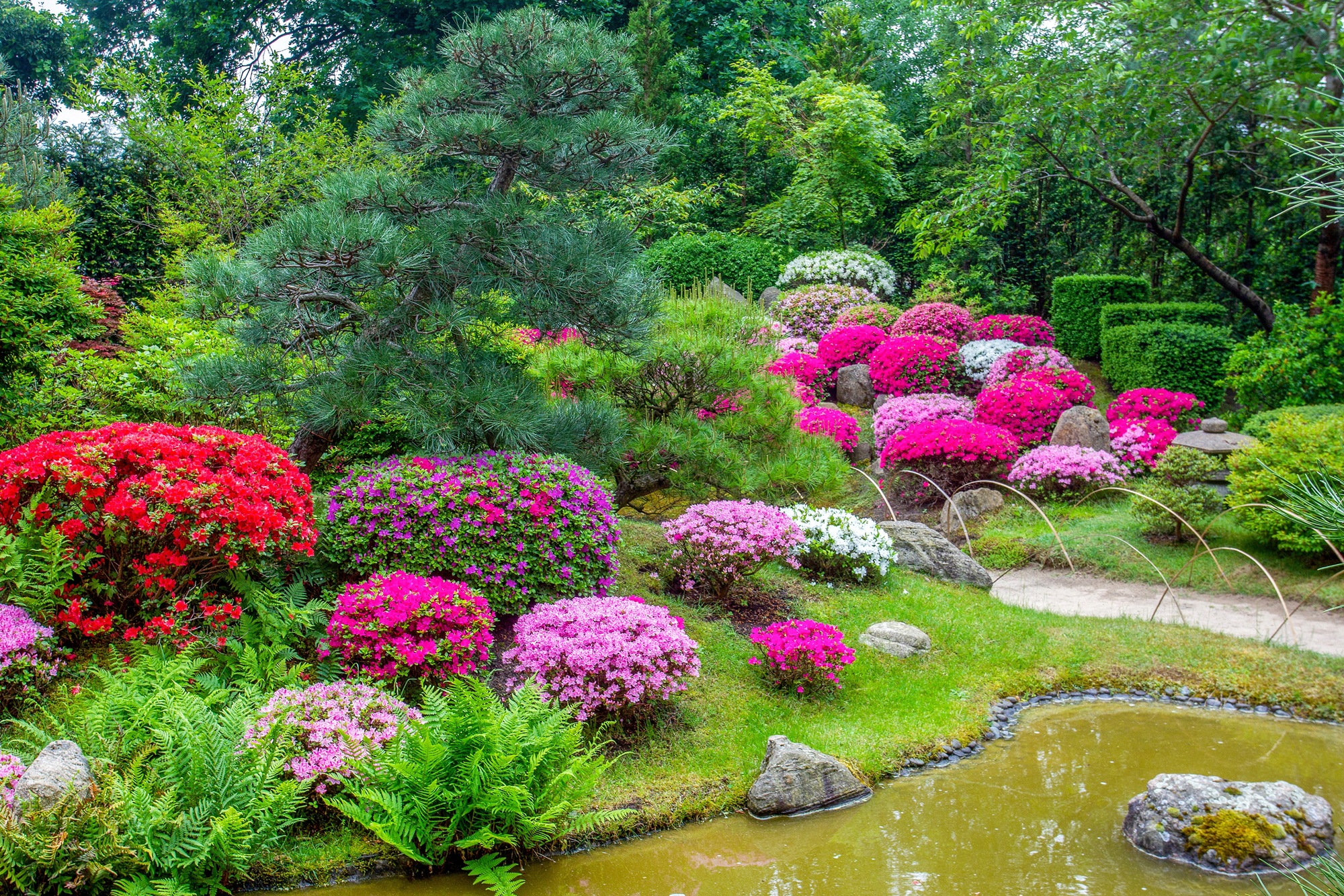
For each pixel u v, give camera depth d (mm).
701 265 19891
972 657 6918
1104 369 15836
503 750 4254
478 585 6004
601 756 4703
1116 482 11352
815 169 20953
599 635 5379
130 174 13656
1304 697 6270
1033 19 14430
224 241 13398
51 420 6910
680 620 6418
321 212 5945
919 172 22719
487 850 4270
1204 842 4316
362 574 6023
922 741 5621
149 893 3525
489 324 7105
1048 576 9680
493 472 6289
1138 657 6918
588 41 6703
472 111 6730
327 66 23484
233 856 3781
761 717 5730
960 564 8977
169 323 8648
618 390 8820
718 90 25438
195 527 5023
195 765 3939
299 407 6586
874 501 12078
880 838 4594
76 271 12492
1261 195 15625
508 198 6477
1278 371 11766
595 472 7469
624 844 4523
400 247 5727
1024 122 14422
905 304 21438
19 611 4863
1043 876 4219
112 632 5238
